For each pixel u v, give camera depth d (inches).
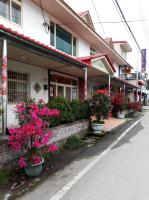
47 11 471.5
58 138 314.8
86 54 689.6
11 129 208.2
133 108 864.9
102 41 707.4
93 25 707.4
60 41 539.8
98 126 427.5
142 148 318.0
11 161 222.8
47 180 200.1
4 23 351.6
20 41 247.4
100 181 196.4
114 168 230.5
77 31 603.2
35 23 434.0
